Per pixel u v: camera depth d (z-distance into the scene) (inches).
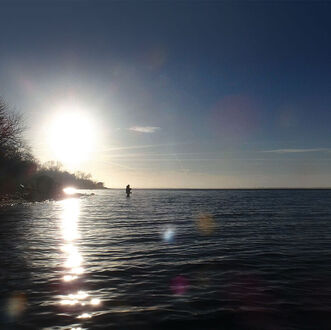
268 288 418.9
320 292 401.7
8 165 2426.2
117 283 442.3
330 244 763.4
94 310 343.3
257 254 643.5
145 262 572.1
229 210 1998.0
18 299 375.6
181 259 597.9
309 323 311.0
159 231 1005.2
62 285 429.4
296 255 631.8
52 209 1969.7
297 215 1621.6
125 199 3858.3
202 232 984.3
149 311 341.1
